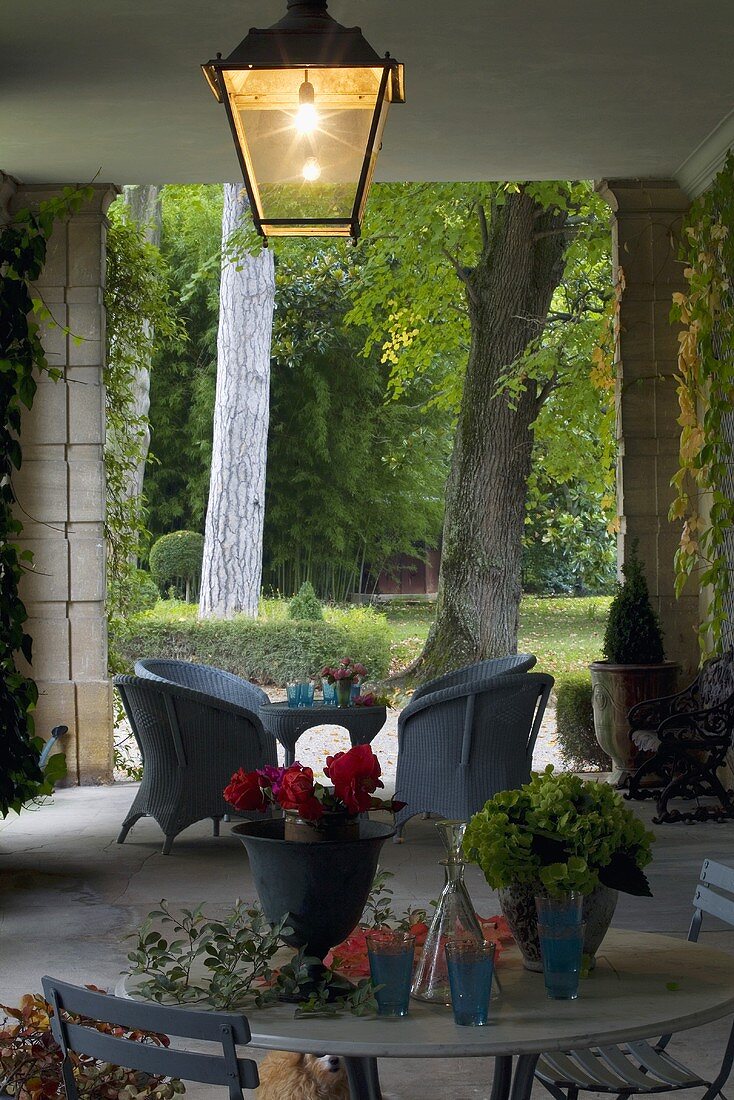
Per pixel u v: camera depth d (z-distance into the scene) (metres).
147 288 8.37
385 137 6.80
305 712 6.32
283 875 2.02
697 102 6.32
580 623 19.11
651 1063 2.44
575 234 11.43
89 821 6.67
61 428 7.60
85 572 7.60
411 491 21.84
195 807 5.95
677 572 7.70
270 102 2.72
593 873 2.05
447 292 12.77
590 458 12.48
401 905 4.88
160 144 6.84
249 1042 1.69
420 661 11.30
